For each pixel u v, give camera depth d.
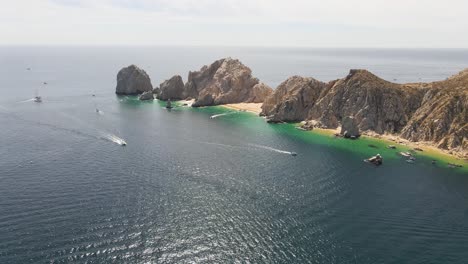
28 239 73.69
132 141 144.88
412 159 126.19
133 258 69.31
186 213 86.81
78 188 98.44
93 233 76.75
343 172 115.00
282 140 150.50
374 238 78.25
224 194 97.75
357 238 78.12
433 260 71.44
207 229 80.12
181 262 68.81
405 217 87.00
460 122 140.38
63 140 143.88
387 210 90.31
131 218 83.50
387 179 109.75
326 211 89.44
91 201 91.06
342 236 78.81
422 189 102.69
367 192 100.44
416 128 151.75
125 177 107.06
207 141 147.38
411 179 109.88
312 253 72.69
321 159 127.38
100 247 72.12
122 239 75.12
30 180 103.12
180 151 133.50
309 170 116.50
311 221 84.62
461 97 147.62
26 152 127.88
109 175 108.31
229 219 84.69
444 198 97.06
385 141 150.25
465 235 79.75
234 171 114.44
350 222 84.44
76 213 84.75
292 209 90.19
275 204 92.62
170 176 108.94
